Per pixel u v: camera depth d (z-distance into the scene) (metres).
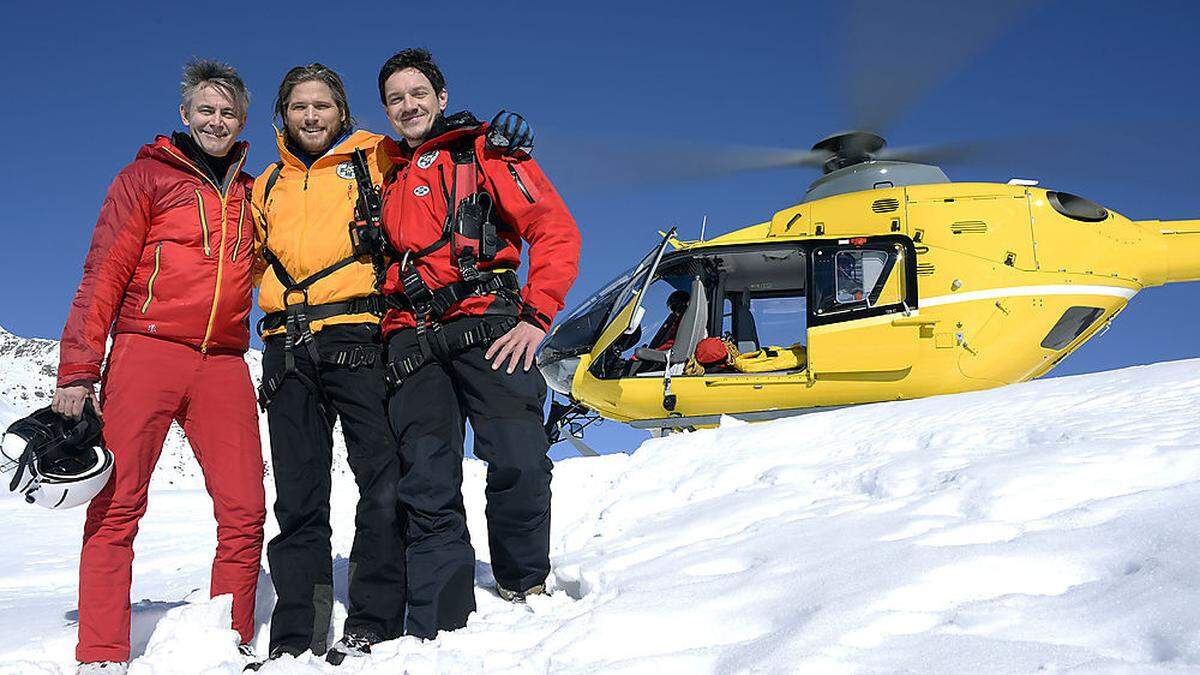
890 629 1.73
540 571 2.95
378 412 2.76
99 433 2.43
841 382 7.17
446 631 2.46
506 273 2.84
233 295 2.70
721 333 7.76
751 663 1.69
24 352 113.50
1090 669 1.41
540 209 2.82
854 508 2.82
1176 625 1.52
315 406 2.78
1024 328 7.14
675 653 1.85
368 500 2.69
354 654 2.44
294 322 2.76
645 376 7.41
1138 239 7.34
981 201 7.30
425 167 2.85
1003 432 3.50
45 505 2.35
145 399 2.55
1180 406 3.38
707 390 7.29
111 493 2.49
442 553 2.61
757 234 7.69
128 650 2.47
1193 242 7.28
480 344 2.77
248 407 2.75
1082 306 7.23
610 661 1.89
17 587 4.41
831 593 1.97
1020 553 1.97
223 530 2.68
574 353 7.55
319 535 2.71
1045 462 2.71
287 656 2.33
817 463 3.80
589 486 4.96
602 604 2.27
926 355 7.09
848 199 7.50
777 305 7.95
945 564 1.97
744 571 2.33
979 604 1.76
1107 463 2.57
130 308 2.61
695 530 3.05
